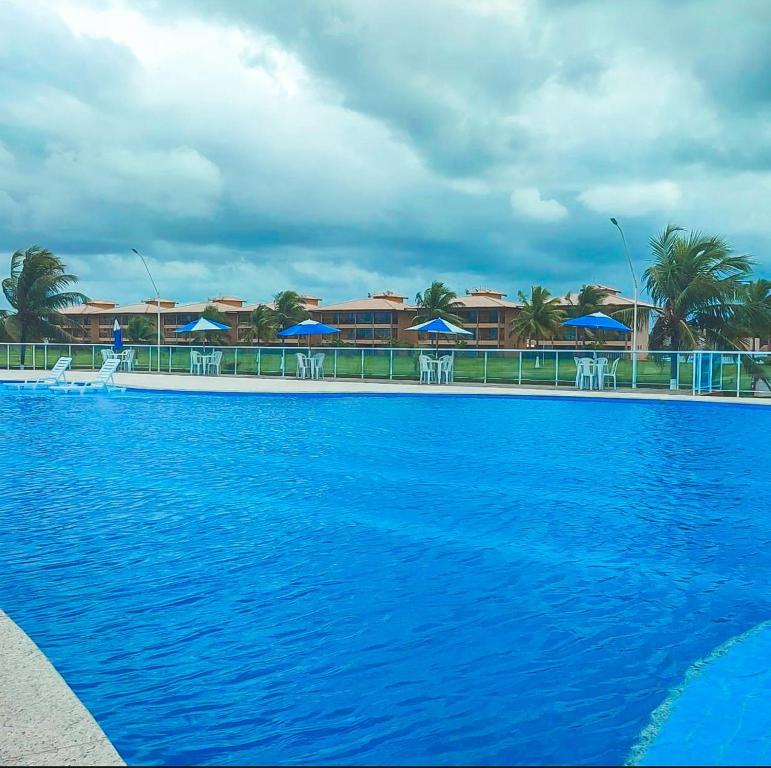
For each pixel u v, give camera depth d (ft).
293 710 12.32
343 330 385.91
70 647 14.71
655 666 14.14
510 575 19.83
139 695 12.77
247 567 20.22
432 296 341.62
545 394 78.54
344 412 65.77
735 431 52.13
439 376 97.71
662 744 11.32
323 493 30.68
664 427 55.21
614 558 21.50
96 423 56.34
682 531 24.64
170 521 25.53
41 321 164.66
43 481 32.78
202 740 11.35
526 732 11.71
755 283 141.28
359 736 11.57
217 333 358.84
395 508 27.94
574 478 34.17
